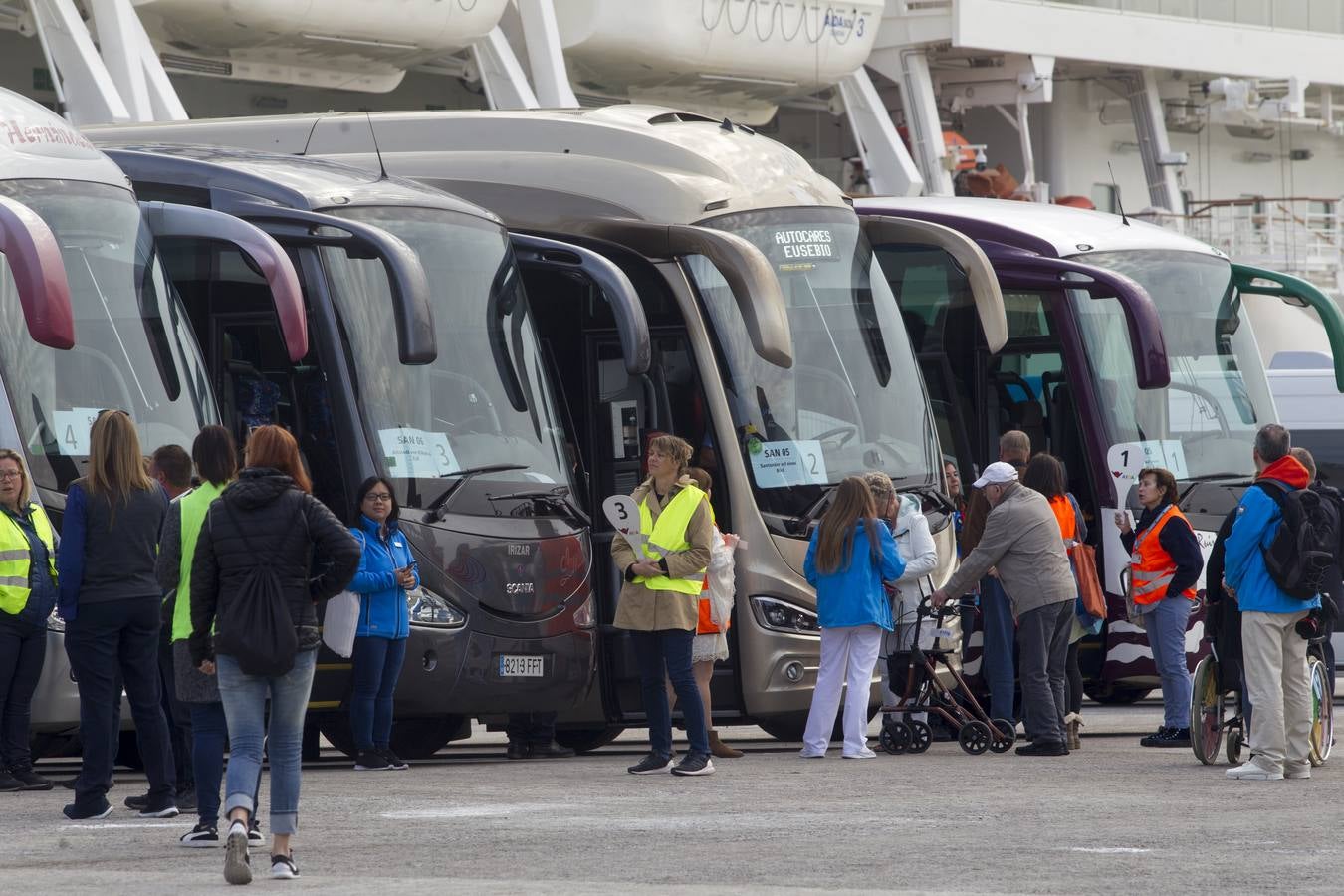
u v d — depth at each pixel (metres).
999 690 42.31
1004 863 25.23
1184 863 25.28
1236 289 56.94
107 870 24.75
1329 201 125.50
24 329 36.12
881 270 48.53
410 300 36.91
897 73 116.81
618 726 45.69
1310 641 38.53
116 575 29.62
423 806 31.53
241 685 24.59
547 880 23.75
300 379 40.16
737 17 104.38
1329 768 38.28
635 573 36.59
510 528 41.12
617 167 46.34
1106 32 120.56
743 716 45.22
